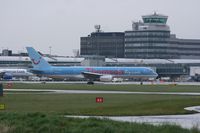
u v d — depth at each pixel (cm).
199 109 8912
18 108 9275
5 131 5219
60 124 5569
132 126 5366
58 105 10112
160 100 10700
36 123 5625
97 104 10394
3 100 11594
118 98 12512
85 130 5184
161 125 5475
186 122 6769
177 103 9869
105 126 5284
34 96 13188
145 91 16712
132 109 8844
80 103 10712
